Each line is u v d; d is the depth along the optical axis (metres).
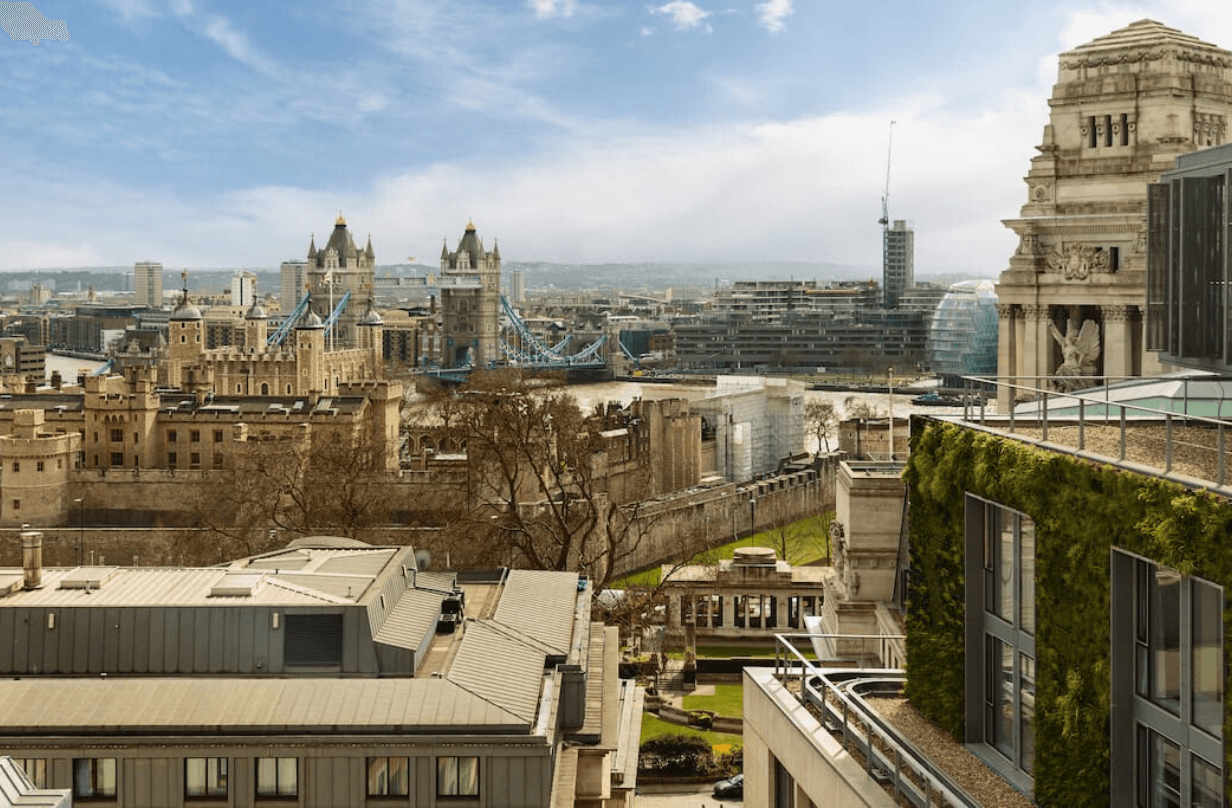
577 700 93.56
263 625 89.75
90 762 79.00
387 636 91.06
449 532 182.50
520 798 79.44
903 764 55.12
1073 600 48.19
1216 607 41.59
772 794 67.81
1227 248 55.97
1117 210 160.62
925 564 62.06
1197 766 42.66
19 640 89.75
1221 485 41.38
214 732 79.75
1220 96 163.00
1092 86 163.62
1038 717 50.59
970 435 57.41
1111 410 61.69
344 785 79.19
